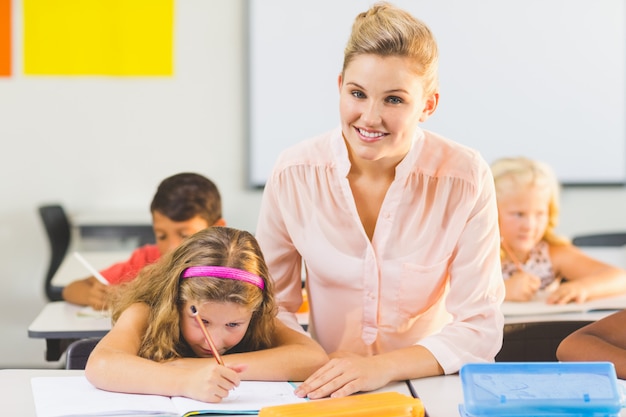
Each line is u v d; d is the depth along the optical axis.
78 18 5.02
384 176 1.96
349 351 2.05
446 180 1.95
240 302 1.84
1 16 4.98
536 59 5.18
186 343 1.93
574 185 5.26
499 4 5.13
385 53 1.73
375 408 1.60
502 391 1.54
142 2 5.04
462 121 5.18
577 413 1.53
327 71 5.09
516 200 3.42
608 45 5.21
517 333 2.33
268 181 2.07
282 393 1.77
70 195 5.10
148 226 4.64
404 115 1.76
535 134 5.22
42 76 5.04
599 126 5.25
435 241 1.98
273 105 5.11
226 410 1.66
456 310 1.99
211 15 5.06
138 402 1.70
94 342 2.11
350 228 2.00
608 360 1.92
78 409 1.65
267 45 5.07
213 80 5.09
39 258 5.12
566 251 3.50
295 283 2.17
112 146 5.10
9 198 5.08
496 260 1.99
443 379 1.89
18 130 5.05
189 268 1.87
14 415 1.66
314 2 5.05
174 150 5.12
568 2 5.17
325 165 1.99
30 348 5.18
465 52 5.14
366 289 2.01
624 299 3.23
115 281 3.09
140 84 5.07
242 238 1.93
